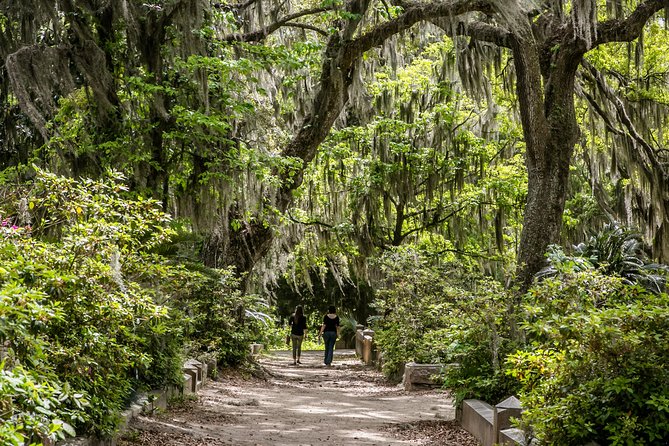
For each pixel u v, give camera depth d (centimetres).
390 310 2117
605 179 2725
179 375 1170
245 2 1894
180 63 1434
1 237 625
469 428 1001
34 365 510
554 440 622
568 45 1539
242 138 1775
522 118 1534
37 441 562
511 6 1419
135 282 808
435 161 2378
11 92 1664
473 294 1078
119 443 773
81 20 1442
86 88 1455
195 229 1600
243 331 1922
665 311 580
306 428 1095
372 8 1902
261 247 2009
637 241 1469
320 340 4056
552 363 657
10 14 1504
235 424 1089
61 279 583
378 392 1688
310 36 1958
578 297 698
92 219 707
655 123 2144
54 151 1515
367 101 2409
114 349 728
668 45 2117
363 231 2512
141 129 1505
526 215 1522
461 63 1856
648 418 577
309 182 2467
